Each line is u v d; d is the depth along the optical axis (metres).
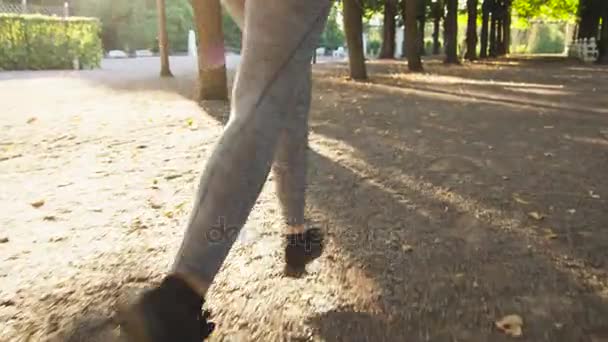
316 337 2.04
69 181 4.42
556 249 2.96
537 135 6.75
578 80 16.47
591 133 6.90
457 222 3.43
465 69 22.88
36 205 3.75
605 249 2.96
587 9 34.31
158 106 9.35
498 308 2.28
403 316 2.21
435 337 2.05
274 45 1.48
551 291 2.45
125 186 4.26
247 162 1.45
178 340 1.35
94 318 2.18
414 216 3.55
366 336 2.05
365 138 6.49
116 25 39.75
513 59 36.34
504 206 3.76
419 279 2.56
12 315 2.21
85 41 22.66
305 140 1.89
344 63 29.38
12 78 16.23
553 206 3.75
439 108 9.50
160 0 16.88
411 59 21.05
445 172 4.79
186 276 1.39
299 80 1.55
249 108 1.48
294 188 1.91
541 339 2.04
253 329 2.08
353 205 3.79
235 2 1.67
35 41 21.42
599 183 4.38
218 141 1.48
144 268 2.68
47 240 3.08
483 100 10.82
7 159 5.24
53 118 7.90
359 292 2.42
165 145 5.92
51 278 2.57
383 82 15.51
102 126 7.20
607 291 2.45
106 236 3.15
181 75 17.86
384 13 37.34
